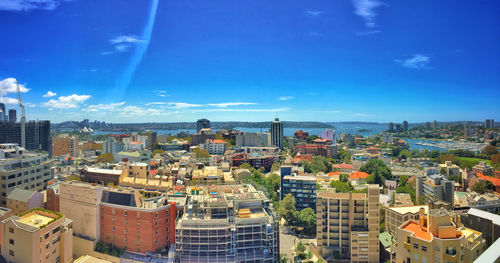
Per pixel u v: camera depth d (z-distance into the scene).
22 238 127.56
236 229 140.50
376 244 155.00
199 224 140.00
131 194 157.62
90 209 159.12
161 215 152.62
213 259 137.62
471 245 98.69
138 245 151.88
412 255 98.00
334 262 160.25
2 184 183.12
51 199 182.50
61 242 139.75
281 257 158.50
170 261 142.88
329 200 165.25
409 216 164.38
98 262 147.12
